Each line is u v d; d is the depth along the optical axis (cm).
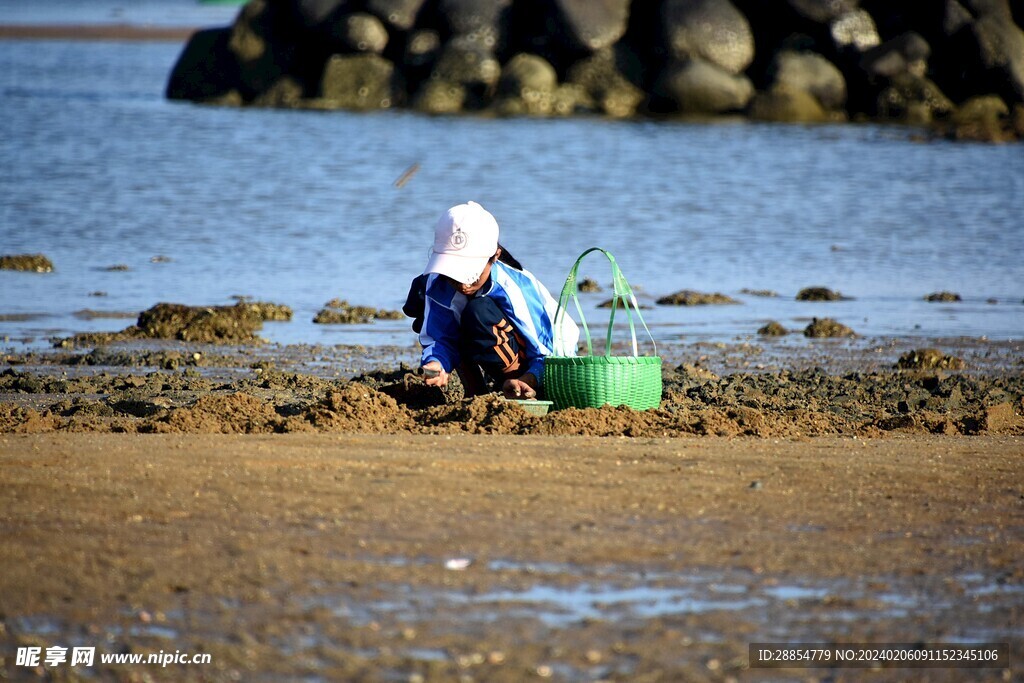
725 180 11375
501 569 2020
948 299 6378
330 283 6731
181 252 7669
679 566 2047
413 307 3528
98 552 2072
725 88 16900
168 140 13775
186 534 2158
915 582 2006
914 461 2769
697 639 1783
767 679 1669
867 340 5278
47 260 6931
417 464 2619
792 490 2489
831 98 16825
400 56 18012
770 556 2102
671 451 2800
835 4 16925
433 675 1667
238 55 18450
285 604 1878
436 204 9862
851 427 3303
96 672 1684
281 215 9212
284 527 2198
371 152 13050
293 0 17938
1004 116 16138
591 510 2323
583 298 6325
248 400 3334
